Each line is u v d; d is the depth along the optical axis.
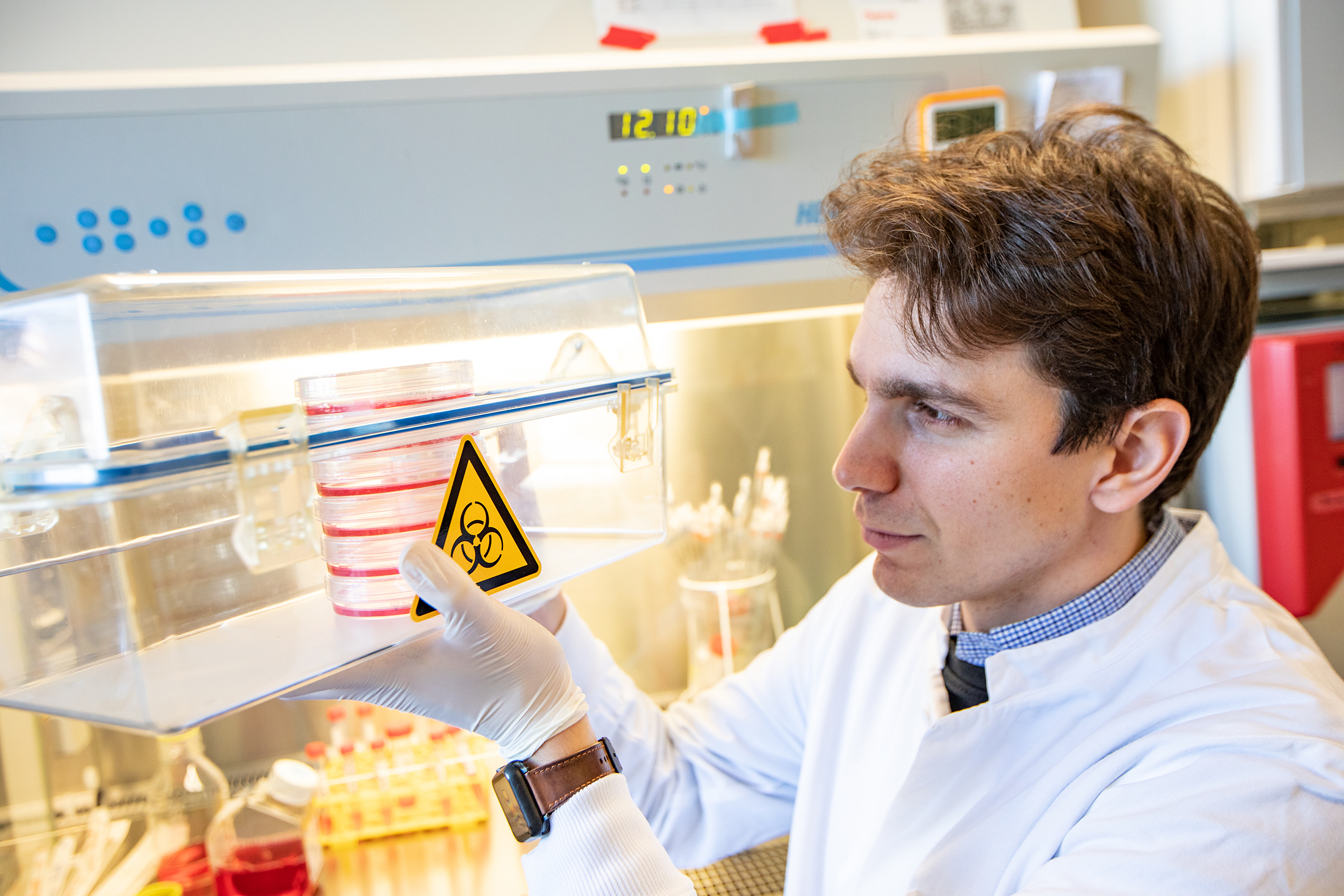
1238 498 1.61
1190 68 1.63
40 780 1.37
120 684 0.58
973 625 1.08
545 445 0.84
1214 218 0.92
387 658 0.75
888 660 1.19
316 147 1.15
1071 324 0.81
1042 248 0.80
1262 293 1.59
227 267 1.15
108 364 0.57
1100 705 0.94
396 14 1.33
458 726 0.82
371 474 0.72
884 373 0.88
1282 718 0.81
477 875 1.30
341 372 0.75
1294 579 1.54
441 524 0.74
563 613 1.16
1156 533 1.02
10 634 0.63
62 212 1.08
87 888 1.25
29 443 0.59
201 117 1.11
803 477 1.87
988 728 0.96
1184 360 0.89
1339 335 1.51
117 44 1.24
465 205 1.21
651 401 0.92
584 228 1.26
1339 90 1.47
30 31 1.21
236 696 0.59
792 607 1.90
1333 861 0.72
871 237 0.88
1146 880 0.73
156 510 0.59
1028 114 1.38
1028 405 0.84
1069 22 1.58
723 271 1.32
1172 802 0.78
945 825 0.96
